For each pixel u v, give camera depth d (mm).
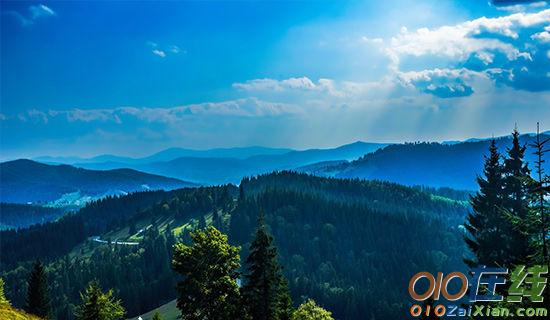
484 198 46406
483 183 46969
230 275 50281
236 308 48969
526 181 28141
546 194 27266
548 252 26859
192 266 48500
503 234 43750
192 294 48000
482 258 44094
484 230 46688
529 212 27953
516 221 29031
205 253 48531
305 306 71188
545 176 27312
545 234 27109
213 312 48062
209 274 48344
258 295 49812
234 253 50281
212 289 48062
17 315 36156
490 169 46625
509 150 45938
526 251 38812
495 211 44719
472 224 47750
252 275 50406
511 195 45188
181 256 48719
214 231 49875
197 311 49219
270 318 49438
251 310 49594
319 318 69875
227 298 48875
